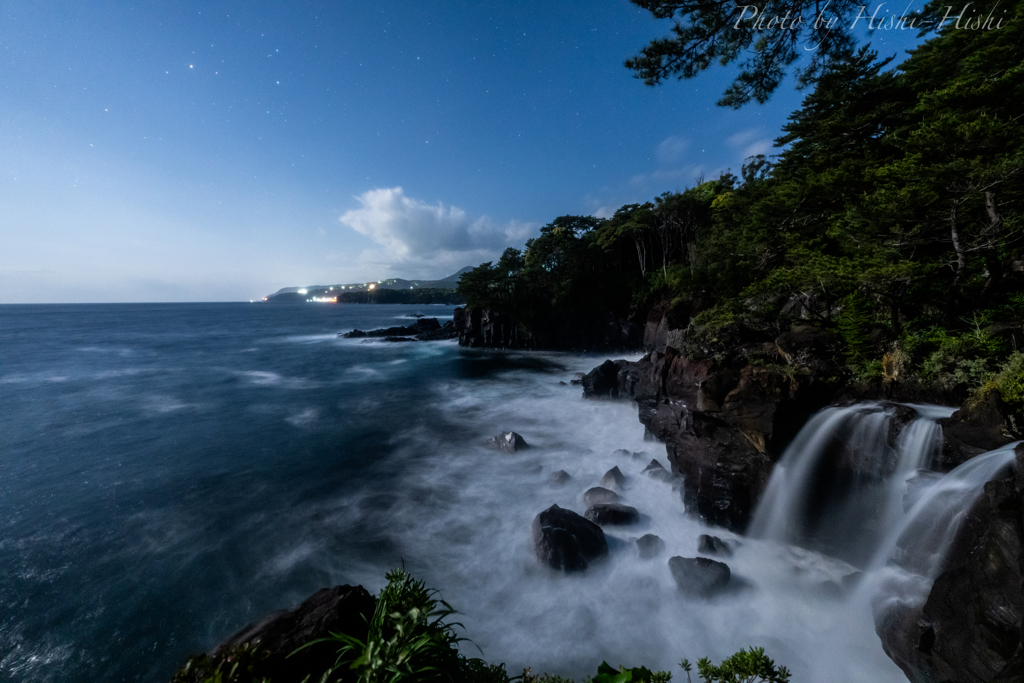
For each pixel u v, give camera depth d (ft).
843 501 36.29
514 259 232.12
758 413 42.39
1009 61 66.18
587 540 37.11
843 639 27.45
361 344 247.91
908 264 45.50
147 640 32.14
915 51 90.33
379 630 11.10
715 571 32.42
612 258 225.97
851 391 42.91
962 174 38.40
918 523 28.04
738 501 40.45
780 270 67.77
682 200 179.22
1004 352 37.52
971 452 28.60
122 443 77.61
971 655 17.85
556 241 235.20
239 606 35.35
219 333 329.31
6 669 29.86
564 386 124.06
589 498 48.03
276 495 55.31
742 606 31.01
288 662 12.32
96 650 31.35
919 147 43.14
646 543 37.91
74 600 36.14
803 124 94.02
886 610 25.17
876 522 34.12
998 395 29.45
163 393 119.75
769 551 37.45
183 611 34.83
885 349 46.19
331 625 13.84
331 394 116.67
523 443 68.23
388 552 41.73
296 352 213.05
